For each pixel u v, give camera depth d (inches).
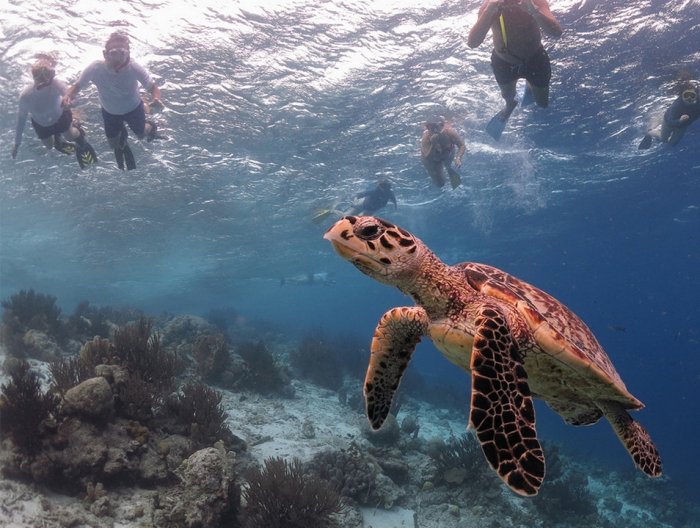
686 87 461.4
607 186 963.3
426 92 552.1
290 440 339.9
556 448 428.8
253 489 220.2
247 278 1707.7
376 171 757.9
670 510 581.9
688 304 3417.8
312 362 605.3
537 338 127.2
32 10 392.5
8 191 750.5
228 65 480.1
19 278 1519.4
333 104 560.7
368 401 139.0
